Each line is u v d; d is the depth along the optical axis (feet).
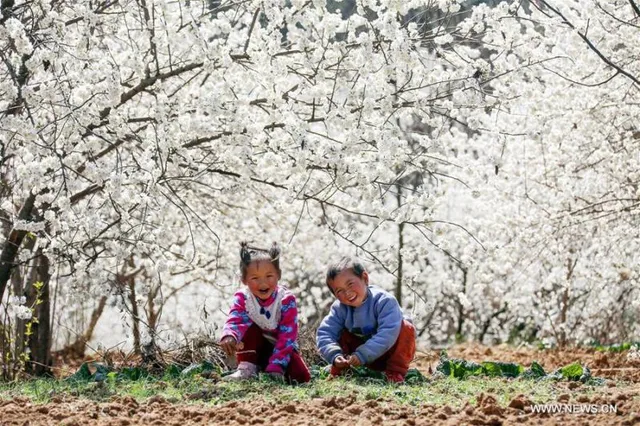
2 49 23.17
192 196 34.55
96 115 22.33
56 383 21.56
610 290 40.57
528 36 27.27
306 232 41.14
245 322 21.38
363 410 15.62
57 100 22.61
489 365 23.26
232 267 36.42
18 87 23.08
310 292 49.03
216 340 26.89
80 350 42.32
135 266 38.73
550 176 34.37
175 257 31.04
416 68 24.86
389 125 23.68
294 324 21.43
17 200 28.81
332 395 17.44
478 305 52.19
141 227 24.06
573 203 33.73
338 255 48.06
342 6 30.35
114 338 46.73
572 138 32.86
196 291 46.06
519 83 27.61
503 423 14.71
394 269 26.48
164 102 23.06
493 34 26.25
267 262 20.92
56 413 16.02
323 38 23.70
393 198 45.98
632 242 33.68
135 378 23.04
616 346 37.50
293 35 22.77
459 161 34.01
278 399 17.07
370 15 30.68
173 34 23.90
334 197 34.01
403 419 15.05
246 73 24.71
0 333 28.02
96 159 25.80
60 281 32.94
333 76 25.55
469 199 42.60
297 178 25.39
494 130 26.58
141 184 24.58
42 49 22.31
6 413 16.38
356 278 21.72
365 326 21.97
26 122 21.50
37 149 21.72
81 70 22.29
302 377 21.30
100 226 22.27
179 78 29.40
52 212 22.20
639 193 32.58
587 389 19.06
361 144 23.71
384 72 22.27
